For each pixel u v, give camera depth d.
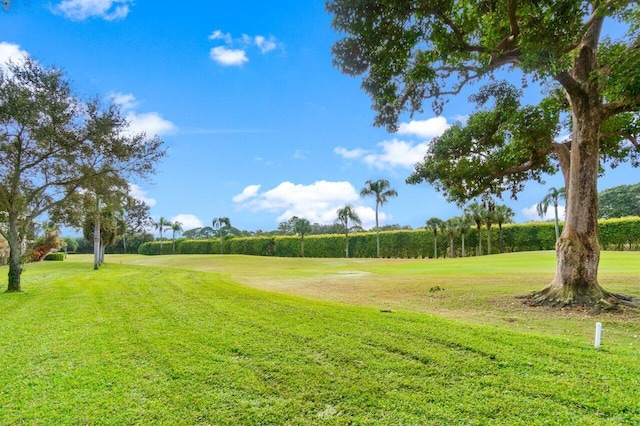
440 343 5.62
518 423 3.41
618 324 7.56
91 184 13.75
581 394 3.90
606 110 9.23
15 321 7.62
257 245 57.47
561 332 6.96
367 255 49.53
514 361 4.80
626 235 33.69
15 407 3.80
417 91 9.07
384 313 7.88
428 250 46.47
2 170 12.98
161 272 21.52
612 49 9.74
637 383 4.12
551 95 11.27
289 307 8.69
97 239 25.78
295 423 3.50
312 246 52.91
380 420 3.52
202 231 85.81
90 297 10.98
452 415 3.57
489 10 7.12
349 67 7.65
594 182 9.41
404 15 6.83
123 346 5.77
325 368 4.75
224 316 7.80
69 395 4.06
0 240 29.89
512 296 10.80
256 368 4.78
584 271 9.33
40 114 12.02
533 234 40.56
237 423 3.51
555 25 6.11
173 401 3.92
